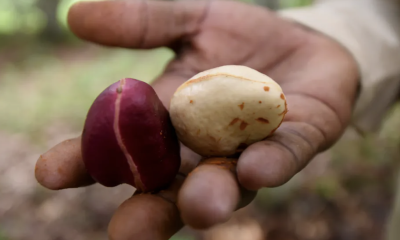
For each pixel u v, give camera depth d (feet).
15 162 1.59
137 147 0.59
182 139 0.64
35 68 2.77
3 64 2.82
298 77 0.79
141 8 0.85
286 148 0.57
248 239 1.21
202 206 0.49
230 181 0.52
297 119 0.67
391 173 1.43
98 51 3.29
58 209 1.33
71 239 1.23
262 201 1.31
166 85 0.81
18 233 1.23
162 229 0.55
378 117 0.98
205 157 0.65
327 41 0.90
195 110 0.61
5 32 3.62
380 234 1.20
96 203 1.37
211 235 1.23
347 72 0.82
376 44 0.92
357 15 0.96
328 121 0.69
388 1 0.98
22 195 1.39
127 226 0.54
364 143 1.59
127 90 0.59
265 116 0.60
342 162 1.50
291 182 1.37
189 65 0.89
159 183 0.60
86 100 2.17
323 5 1.06
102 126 0.58
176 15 0.89
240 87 0.60
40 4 3.41
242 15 0.91
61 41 3.49
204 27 0.91
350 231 1.22
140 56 3.01
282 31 0.90
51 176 0.59
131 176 0.60
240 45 0.89
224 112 0.60
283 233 1.23
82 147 0.60
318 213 1.29
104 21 0.84
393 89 0.95
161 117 0.61
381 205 1.30
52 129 1.85
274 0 2.25
